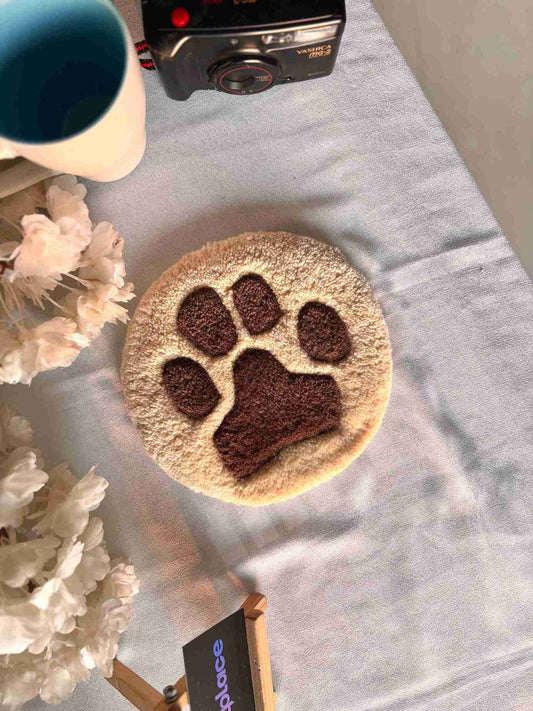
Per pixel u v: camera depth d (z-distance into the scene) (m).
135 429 0.49
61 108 0.36
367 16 0.49
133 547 0.49
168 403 0.48
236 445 0.48
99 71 0.35
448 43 0.66
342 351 0.48
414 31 0.66
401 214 0.50
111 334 0.50
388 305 0.50
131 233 0.50
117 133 0.33
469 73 0.66
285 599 0.50
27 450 0.38
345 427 0.48
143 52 0.46
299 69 0.44
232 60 0.41
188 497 0.50
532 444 0.50
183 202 0.50
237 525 0.50
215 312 0.48
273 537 0.50
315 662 0.50
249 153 0.50
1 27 0.31
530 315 0.50
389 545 0.50
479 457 0.50
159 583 0.49
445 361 0.50
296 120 0.50
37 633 0.33
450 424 0.50
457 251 0.50
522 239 0.68
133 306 0.50
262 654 0.45
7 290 0.36
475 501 0.50
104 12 0.31
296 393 0.48
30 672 0.37
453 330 0.50
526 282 0.50
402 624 0.50
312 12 0.39
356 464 0.50
